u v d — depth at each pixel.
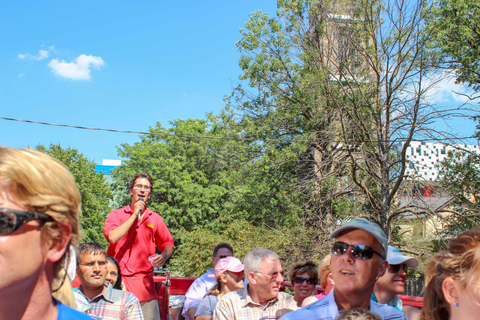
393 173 17.23
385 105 17.50
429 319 1.99
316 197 18.95
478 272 1.77
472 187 15.55
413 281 16.67
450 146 15.66
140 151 36.22
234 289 4.41
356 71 19.03
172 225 34.03
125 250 4.75
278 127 21.84
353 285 2.35
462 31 15.70
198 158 36.28
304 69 20.97
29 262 1.17
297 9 20.75
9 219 1.13
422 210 16.38
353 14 18.30
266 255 3.67
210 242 20.05
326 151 19.86
